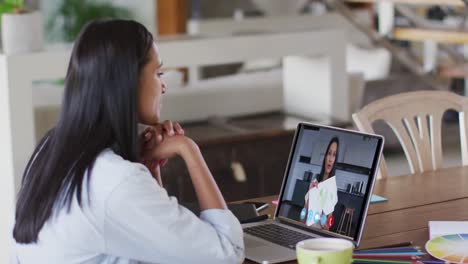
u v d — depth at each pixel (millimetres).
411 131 2957
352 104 6027
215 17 9773
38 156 1812
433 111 2990
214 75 8039
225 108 4996
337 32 4805
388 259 1871
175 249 1713
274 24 8625
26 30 3857
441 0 5273
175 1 8875
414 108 2965
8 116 3793
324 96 4887
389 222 2203
